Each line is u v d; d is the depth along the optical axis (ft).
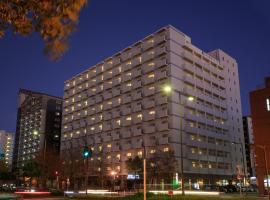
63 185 275.80
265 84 167.94
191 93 272.10
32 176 297.33
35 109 460.96
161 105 261.44
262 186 155.63
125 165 270.87
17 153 484.33
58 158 264.93
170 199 93.15
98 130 314.35
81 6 21.31
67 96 375.86
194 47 290.35
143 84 280.10
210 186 236.22
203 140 272.72
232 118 317.42
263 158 157.99
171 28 272.92
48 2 20.80
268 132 158.61
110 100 315.17
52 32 21.44
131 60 301.02
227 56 333.21
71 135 352.49
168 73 262.06
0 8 20.43
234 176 288.92
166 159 223.92
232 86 328.90
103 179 283.18
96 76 340.59
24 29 21.27
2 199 69.00
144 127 269.64
